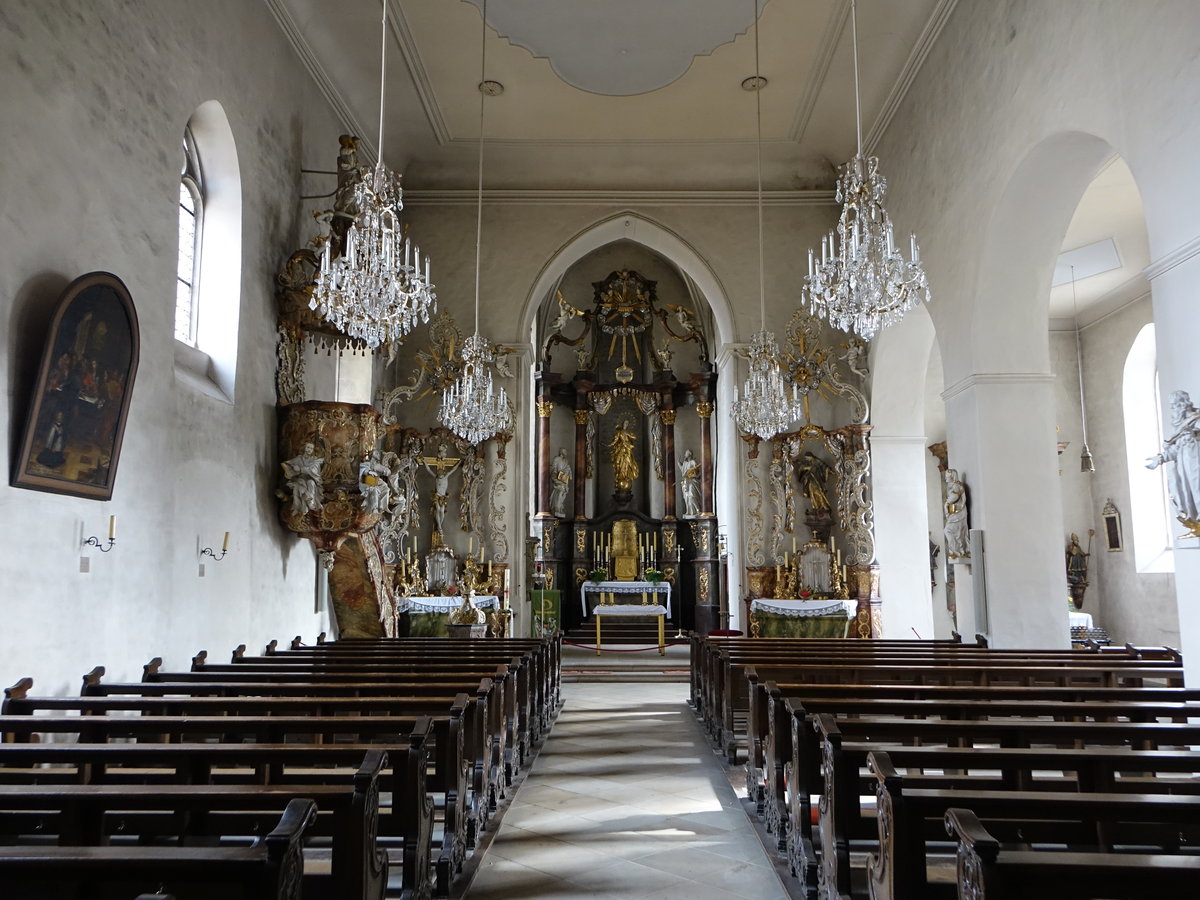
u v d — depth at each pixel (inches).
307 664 351.3
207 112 404.8
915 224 560.4
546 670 432.5
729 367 706.8
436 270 698.2
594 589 952.3
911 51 542.9
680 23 526.6
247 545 422.9
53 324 258.8
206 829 181.3
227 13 410.0
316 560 515.8
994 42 438.6
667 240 717.3
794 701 215.6
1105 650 432.8
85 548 290.4
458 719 212.5
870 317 347.3
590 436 1028.5
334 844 140.1
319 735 287.3
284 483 456.8
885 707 233.3
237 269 417.4
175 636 352.2
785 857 230.1
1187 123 293.1
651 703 514.3
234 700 233.0
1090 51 350.3
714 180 715.4
